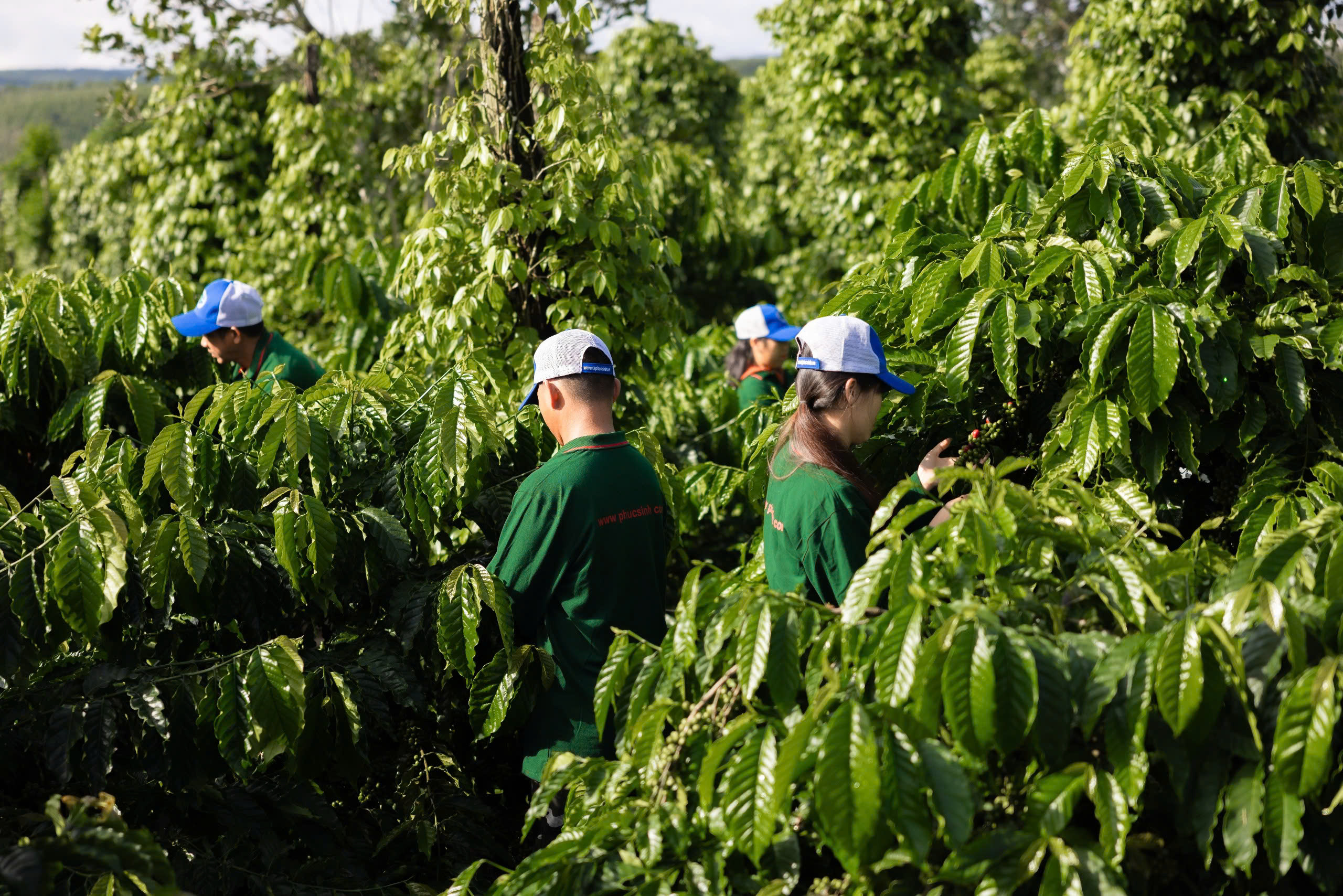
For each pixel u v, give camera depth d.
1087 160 2.30
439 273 3.24
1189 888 1.28
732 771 1.30
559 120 3.13
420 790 2.38
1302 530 1.29
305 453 2.23
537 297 3.35
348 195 7.24
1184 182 2.34
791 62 9.06
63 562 1.82
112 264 10.55
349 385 2.51
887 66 8.34
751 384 4.43
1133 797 1.14
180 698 1.96
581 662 2.24
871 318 2.53
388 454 2.50
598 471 2.24
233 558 2.17
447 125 3.28
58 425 3.00
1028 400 2.36
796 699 1.40
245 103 7.88
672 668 1.54
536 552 2.21
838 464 1.92
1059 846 1.13
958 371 2.14
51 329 3.07
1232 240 2.00
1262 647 1.17
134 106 8.33
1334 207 2.17
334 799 2.46
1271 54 6.02
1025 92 17.06
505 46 3.25
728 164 13.09
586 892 1.39
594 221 3.21
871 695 1.32
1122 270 2.22
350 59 8.40
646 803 1.45
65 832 1.36
